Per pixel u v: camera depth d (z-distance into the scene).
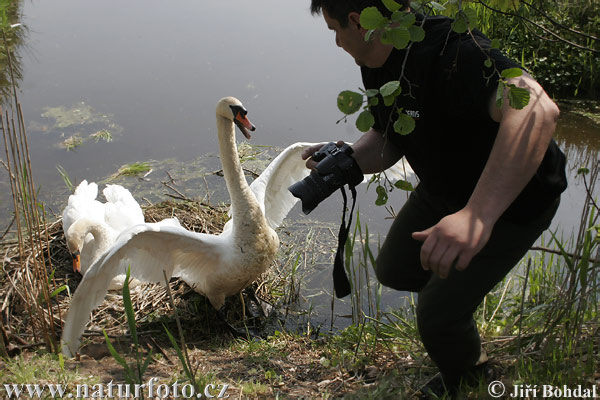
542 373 2.93
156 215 6.03
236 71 9.40
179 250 4.51
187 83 9.04
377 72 2.59
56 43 10.20
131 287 5.12
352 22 2.37
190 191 6.84
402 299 5.24
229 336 4.80
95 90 8.77
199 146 7.66
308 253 5.98
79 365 3.59
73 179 6.94
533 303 4.32
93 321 4.73
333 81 9.12
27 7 11.73
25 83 8.84
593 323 3.44
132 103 8.50
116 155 7.41
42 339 4.32
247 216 4.55
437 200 2.85
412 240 3.14
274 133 7.84
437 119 2.38
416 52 2.32
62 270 5.34
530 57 8.41
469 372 2.87
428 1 2.20
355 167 2.94
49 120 7.99
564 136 7.28
